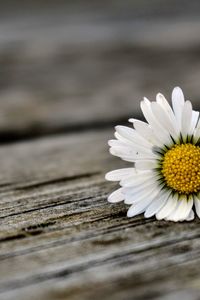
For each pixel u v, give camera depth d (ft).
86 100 0.78
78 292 0.33
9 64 1.04
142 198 0.40
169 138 0.41
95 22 1.39
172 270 0.35
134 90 0.83
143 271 0.35
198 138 0.42
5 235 0.39
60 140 0.62
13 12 1.54
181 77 0.90
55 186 0.48
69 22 1.39
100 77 0.93
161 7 1.55
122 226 0.39
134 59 1.05
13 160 0.56
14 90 0.87
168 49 1.11
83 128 0.66
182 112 0.41
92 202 0.43
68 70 0.99
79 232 0.39
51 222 0.40
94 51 1.12
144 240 0.38
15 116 0.71
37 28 1.33
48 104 0.77
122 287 0.34
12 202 0.44
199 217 0.40
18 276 0.35
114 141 0.41
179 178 0.41
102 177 0.50
